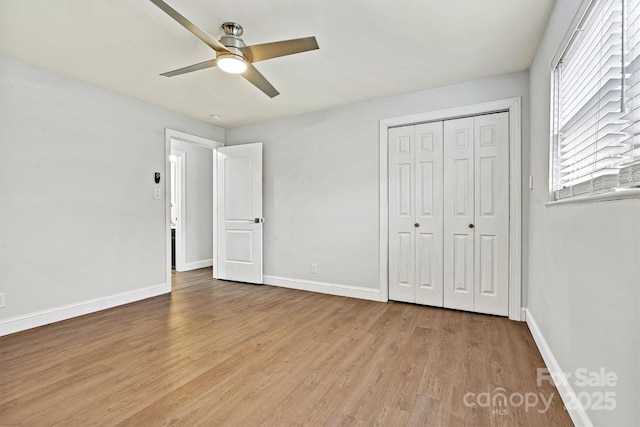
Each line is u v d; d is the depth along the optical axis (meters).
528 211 2.76
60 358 2.14
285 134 4.14
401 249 3.41
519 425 1.48
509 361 2.08
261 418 1.53
